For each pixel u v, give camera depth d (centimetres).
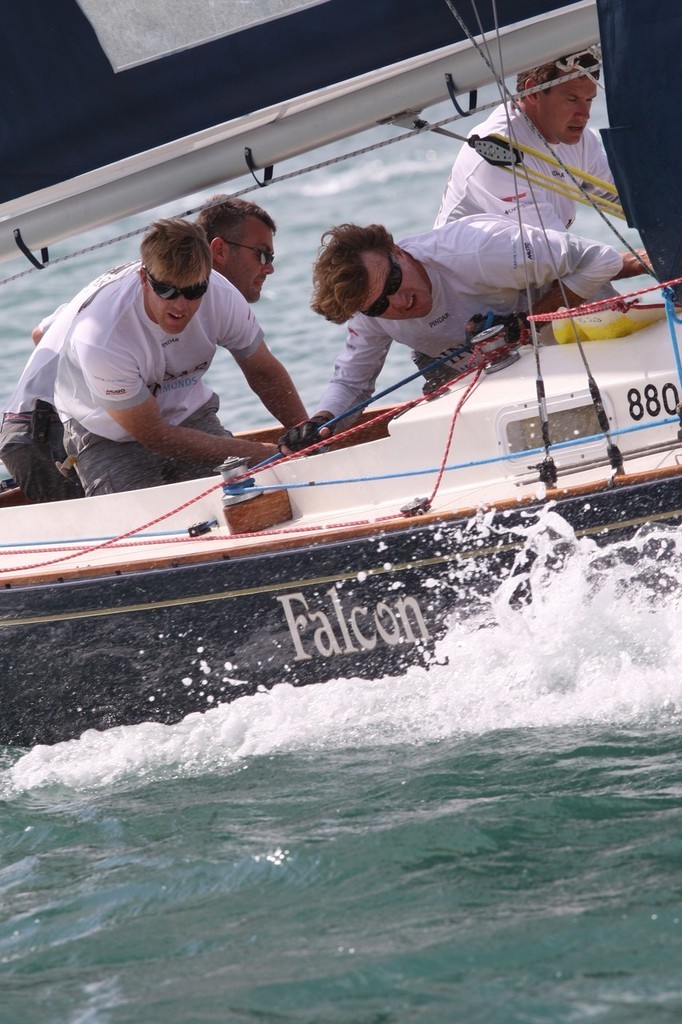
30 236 1334
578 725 1166
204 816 1127
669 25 1095
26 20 1202
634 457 1202
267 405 1667
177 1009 820
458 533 1205
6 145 1257
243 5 1208
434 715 1230
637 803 1006
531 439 1242
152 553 1320
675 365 1216
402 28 1216
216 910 959
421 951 847
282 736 1261
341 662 1270
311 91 1261
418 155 7412
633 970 792
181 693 1320
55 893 1030
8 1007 857
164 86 1238
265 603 1267
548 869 932
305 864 1000
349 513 1298
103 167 1309
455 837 998
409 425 1287
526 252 1300
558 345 1297
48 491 1633
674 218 1158
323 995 812
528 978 800
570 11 1230
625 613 1196
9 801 1242
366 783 1131
